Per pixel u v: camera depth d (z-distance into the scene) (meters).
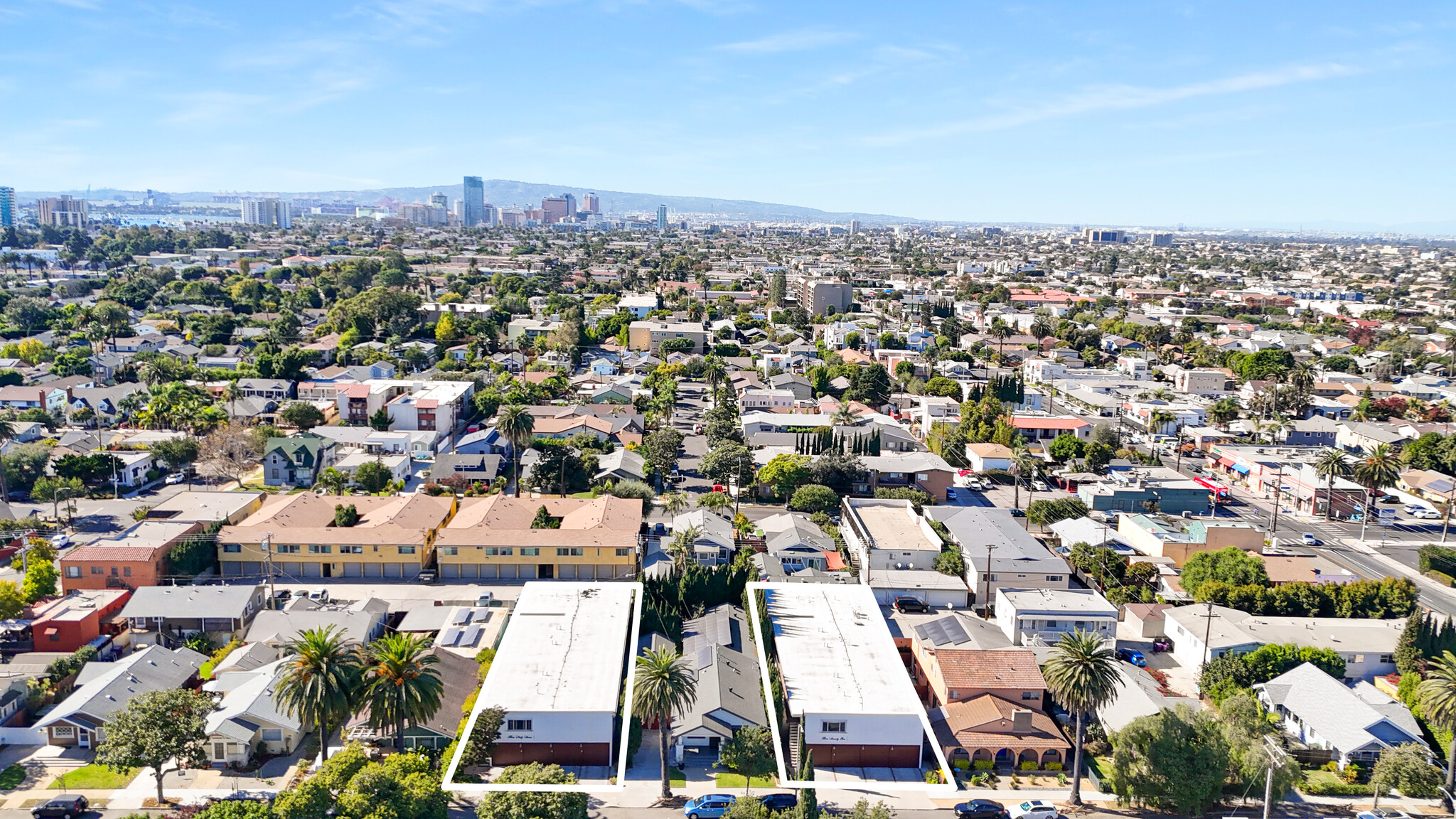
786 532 105.94
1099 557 101.81
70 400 165.12
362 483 124.44
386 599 93.81
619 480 129.00
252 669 74.38
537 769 57.53
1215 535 107.88
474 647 80.75
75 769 64.25
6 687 69.94
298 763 65.75
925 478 130.12
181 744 60.72
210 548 98.12
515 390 176.38
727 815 57.00
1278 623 87.38
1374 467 124.88
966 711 70.94
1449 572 106.56
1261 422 174.38
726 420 156.62
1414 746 66.38
